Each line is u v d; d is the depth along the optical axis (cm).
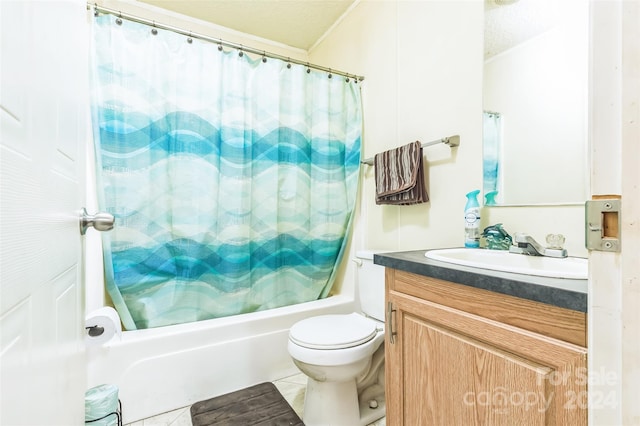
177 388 146
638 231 39
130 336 143
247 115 174
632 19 39
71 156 67
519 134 119
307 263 195
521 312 66
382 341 138
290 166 188
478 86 132
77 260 73
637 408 39
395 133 177
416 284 92
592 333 44
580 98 103
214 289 168
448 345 81
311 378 131
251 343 165
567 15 106
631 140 39
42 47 48
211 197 162
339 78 201
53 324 52
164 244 154
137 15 198
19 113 39
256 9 209
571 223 104
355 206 202
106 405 106
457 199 141
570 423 57
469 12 136
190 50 159
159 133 152
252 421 133
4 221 34
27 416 40
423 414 88
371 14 194
